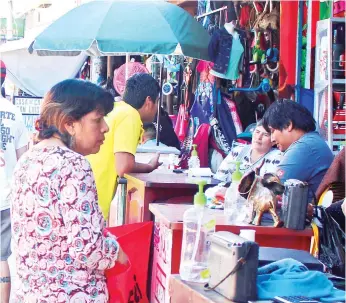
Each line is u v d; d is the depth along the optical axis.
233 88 7.10
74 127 2.89
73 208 2.70
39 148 2.83
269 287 2.60
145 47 6.34
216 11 7.33
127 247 3.52
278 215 3.29
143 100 5.30
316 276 2.66
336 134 6.24
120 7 6.64
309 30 6.62
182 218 3.37
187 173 5.29
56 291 2.74
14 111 5.46
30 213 2.75
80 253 2.70
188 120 7.71
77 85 2.90
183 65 7.99
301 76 6.71
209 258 2.75
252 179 3.38
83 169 2.75
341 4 6.34
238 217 3.39
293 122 4.28
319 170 4.14
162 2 6.81
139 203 4.54
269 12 7.03
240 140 7.13
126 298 3.10
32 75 9.98
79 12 6.68
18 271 2.83
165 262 3.53
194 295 2.66
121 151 4.97
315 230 3.37
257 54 7.07
